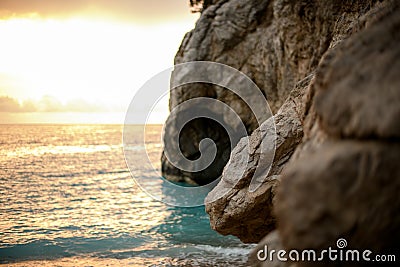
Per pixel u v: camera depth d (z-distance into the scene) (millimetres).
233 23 20734
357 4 7848
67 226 12734
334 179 2021
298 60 16344
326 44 13734
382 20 3045
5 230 12039
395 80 2143
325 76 2865
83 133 114188
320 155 2184
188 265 8617
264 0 20234
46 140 77500
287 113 6457
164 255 9484
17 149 52531
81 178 26469
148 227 12789
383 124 2018
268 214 6293
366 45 2611
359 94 2213
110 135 104562
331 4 13148
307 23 14984
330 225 2033
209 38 21672
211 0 23625
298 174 2129
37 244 10461
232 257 9258
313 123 3139
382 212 1992
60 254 9570
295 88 6613
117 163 37250
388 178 1975
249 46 20453
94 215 14703
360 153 2025
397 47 2395
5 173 28203
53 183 23781
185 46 22906
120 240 11000
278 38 17734
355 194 1999
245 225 6543
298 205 2092
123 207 16531
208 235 11625
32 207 16062
